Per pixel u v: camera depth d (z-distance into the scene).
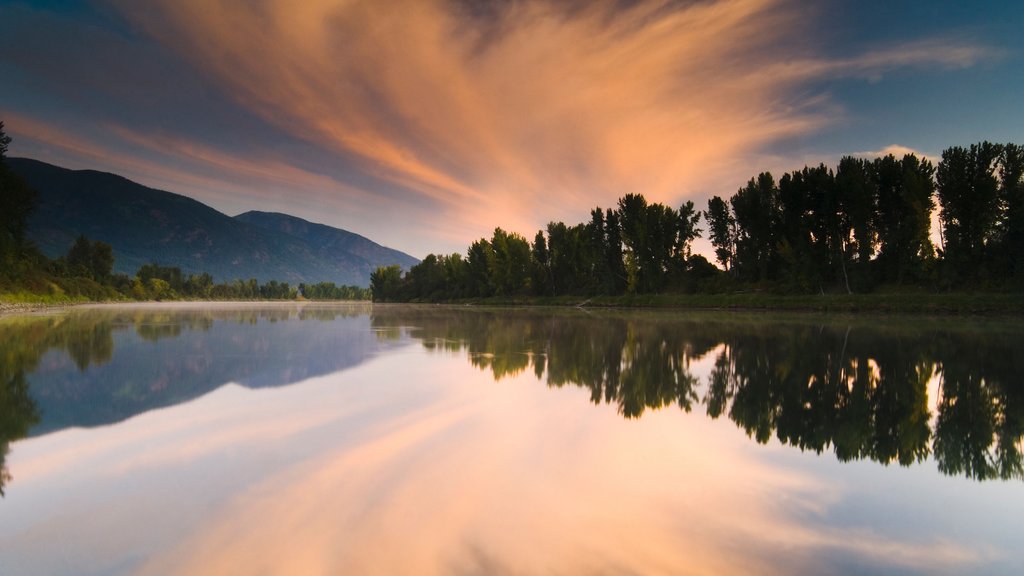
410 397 13.34
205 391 13.91
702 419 11.60
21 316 48.47
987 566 5.44
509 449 9.08
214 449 8.86
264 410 11.80
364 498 6.80
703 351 23.81
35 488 7.13
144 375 16.33
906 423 11.63
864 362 20.48
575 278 102.31
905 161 61.12
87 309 71.94
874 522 6.49
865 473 8.31
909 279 59.62
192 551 5.39
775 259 72.69
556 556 5.37
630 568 5.17
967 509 6.97
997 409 13.08
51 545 5.52
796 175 67.31
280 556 5.28
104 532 5.81
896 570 5.30
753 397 14.12
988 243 54.59
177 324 39.28
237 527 5.94
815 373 17.98
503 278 112.62
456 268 132.00
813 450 9.52
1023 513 6.86
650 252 84.19
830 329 35.81
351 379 15.88
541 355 22.16
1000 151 54.19
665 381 16.28
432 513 6.36
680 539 5.85
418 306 113.88
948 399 14.19
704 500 7.02
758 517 6.52
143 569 5.04
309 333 32.34
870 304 56.44
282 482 7.33
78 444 9.15
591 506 6.70
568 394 14.04
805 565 5.36
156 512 6.32
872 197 60.81
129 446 9.03
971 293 53.31
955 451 9.58
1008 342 27.23
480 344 26.39
